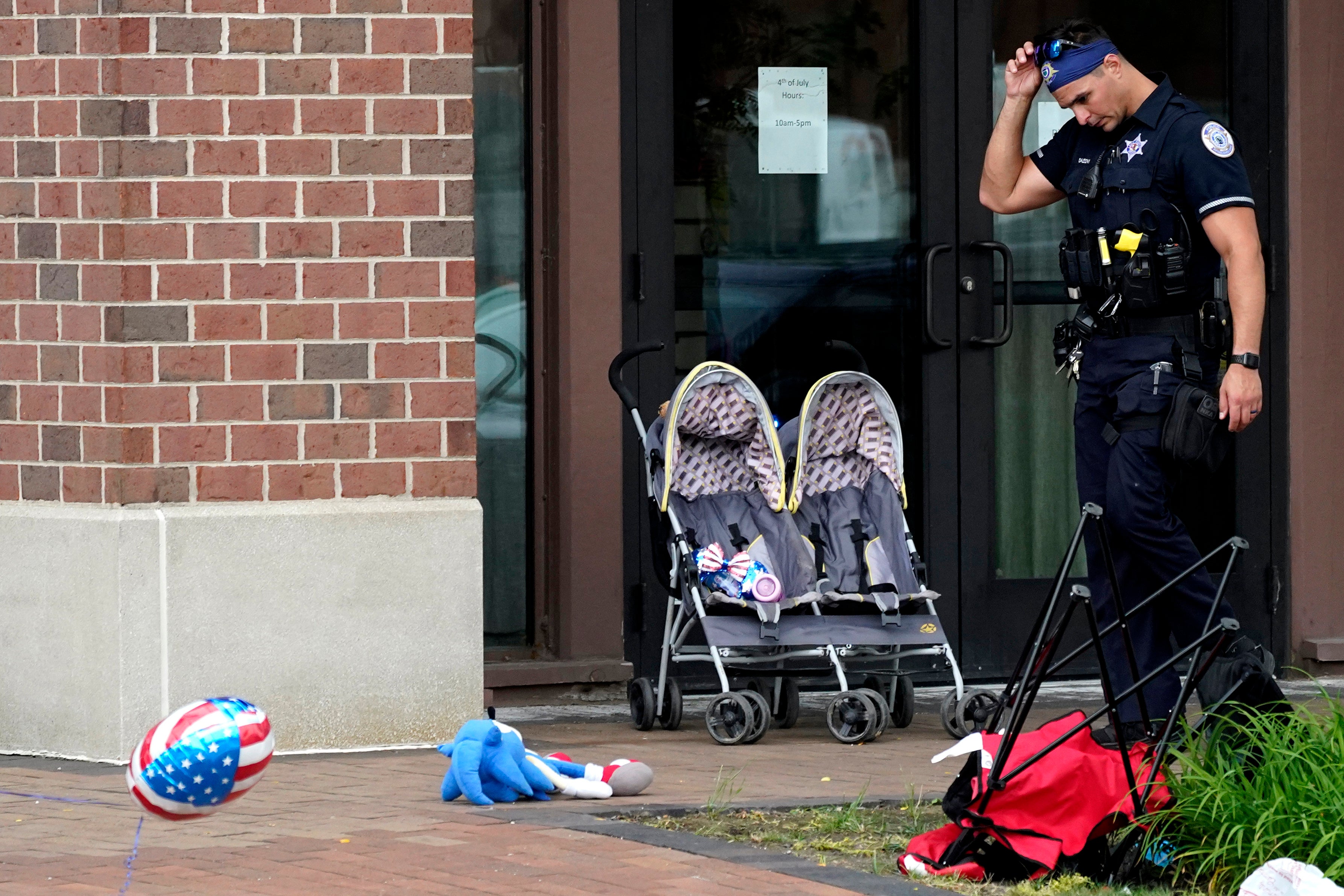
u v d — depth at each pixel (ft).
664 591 70.64
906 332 73.56
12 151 56.90
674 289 70.95
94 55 56.03
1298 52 74.38
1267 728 42.34
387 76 57.62
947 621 73.26
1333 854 39.45
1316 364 74.59
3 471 57.93
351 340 57.72
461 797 49.06
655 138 70.18
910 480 73.41
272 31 56.75
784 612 63.05
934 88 72.90
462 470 58.85
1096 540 50.52
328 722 57.52
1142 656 49.90
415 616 58.29
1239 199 48.19
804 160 72.64
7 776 53.67
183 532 56.08
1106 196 49.55
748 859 41.50
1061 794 41.45
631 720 65.87
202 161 56.39
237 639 56.65
